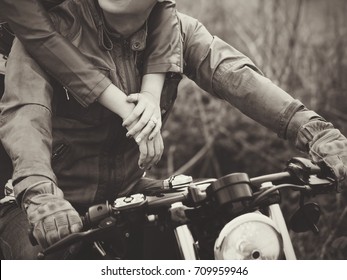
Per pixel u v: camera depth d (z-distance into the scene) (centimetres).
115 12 383
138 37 404
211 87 441
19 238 399
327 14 1028
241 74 430
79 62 386
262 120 427
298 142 409
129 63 407
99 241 356
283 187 333
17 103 378
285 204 746
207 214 329
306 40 965
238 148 870
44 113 378
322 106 870
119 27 395
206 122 894
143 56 412
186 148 880
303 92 886
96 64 395
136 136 379
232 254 314
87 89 385
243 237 315
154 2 392
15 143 364
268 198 338
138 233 381
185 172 867
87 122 409
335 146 384
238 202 324
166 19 412
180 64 413
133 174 434
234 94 431
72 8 402
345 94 884
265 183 345
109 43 400
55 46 386
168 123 896
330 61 914
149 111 380
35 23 388
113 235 334
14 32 393
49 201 336
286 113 416
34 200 340
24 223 406
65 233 324
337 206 697
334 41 946
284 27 955
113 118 411
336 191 372
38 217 332
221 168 863
